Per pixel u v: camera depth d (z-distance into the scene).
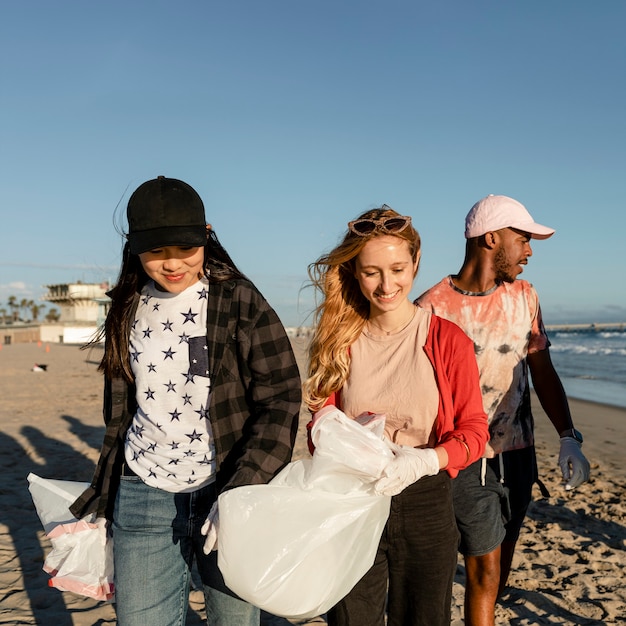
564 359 35.00
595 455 8.84
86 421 10.64
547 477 7.21
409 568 2.11
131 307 2.13
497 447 2.69
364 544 1.96
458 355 2.15
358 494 1.93
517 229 2.64
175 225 1.94
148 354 2.07
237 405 2.08
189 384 2.05
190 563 2.16
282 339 2.08
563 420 2.81
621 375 24.42
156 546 2.06
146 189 1.97
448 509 2.12
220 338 2.04
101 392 15.52
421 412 2.15
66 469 7.21
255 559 1.82
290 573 1.84
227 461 2.04
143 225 1.94
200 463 2.06
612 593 4.09
